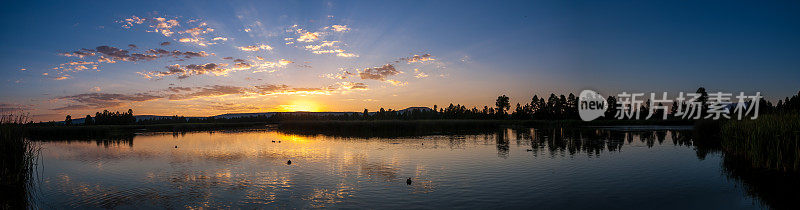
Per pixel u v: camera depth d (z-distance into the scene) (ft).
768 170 71.77
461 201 51.57
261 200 53.47
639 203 50.72
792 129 71.97
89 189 62.13
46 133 260.42
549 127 271.08
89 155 110.42
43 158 103.65
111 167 84.79
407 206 49.47
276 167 80.79
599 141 140.05
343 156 98.58
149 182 66.90
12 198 56.80
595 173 70.69
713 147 114.42
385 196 54.49
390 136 179.93
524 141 142.61
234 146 132.87
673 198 53.06
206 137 191.01
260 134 214.07
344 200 52.75
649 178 65.87
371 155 100.17
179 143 151.53
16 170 63.72
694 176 67.51
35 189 62.44
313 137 179.52
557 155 97.76
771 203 50.29
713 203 50.75
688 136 160.35
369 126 333.42
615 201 51.65
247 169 78.79
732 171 71.97
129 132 269.44
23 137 69.51
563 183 62.03
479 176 68.28
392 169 76.64
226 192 58.49
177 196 56.65
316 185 62.13
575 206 49.24
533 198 53.01
